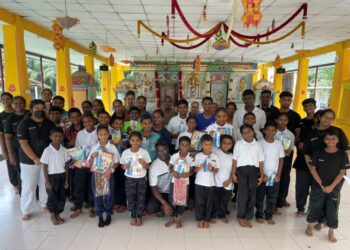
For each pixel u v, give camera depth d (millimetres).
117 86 8297
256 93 8703
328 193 2604
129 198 2885
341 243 2615
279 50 9586
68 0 4562
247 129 2820
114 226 2887
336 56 8008
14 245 2525
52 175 2836
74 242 2578
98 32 6926
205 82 9266
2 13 5008
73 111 3248
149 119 2982
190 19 5539
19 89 5539
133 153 2865
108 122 3348
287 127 3336
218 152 2990
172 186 2861
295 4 4672
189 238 2670
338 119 7289
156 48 9320
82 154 2883
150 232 2773
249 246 2549
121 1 4582
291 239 2674
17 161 3330
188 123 3096
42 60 9719
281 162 2936
